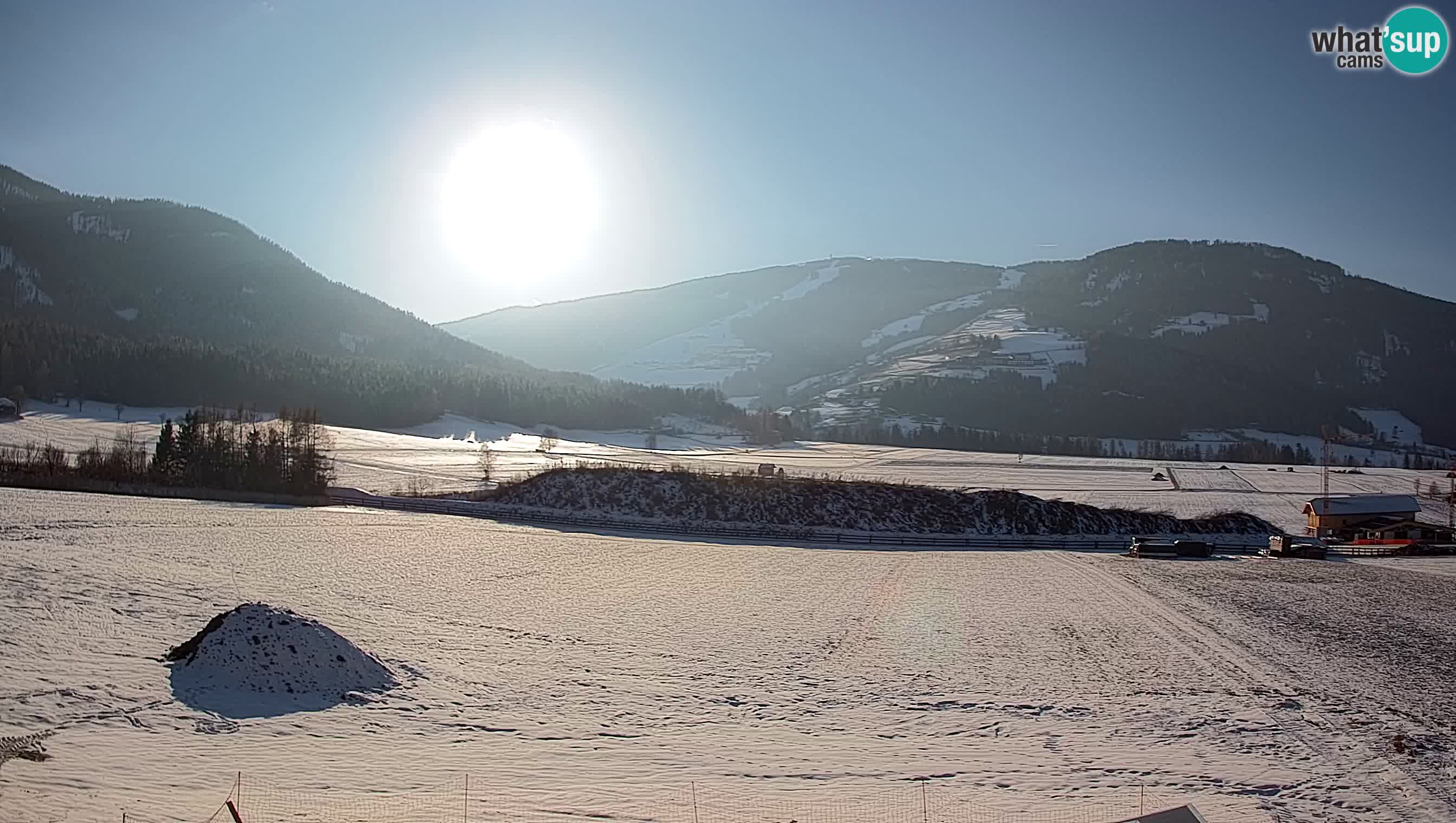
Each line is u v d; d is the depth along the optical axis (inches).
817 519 3166.8
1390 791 863.7
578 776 804.0
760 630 1549.0
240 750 789.9
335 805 684.1
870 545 2883.9
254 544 2049.7
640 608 1681.8
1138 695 1206.9
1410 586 2313.0
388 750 836.0
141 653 1024.2
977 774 871.7
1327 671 1369.3
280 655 1001.5
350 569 1835.6
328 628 1075.3
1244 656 1454.2
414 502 3036.4
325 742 841.5
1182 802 807.7
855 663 1348.4
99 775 685.9
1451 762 959.0
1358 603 2026.3
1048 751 960.3
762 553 2554.1
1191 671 1342.3
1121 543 3117.6
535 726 962.1
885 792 805.9
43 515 2153.1
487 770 800.3
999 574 2346.2
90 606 1187.9
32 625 1064.2
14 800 611.8
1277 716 1119.6
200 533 2129.7
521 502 3179.1
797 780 830.5
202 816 628.7
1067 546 3061.0
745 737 968.3
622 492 3243.1
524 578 1921.8
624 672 1222.9
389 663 1129.4
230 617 1031.0
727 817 721.6
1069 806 784.9
